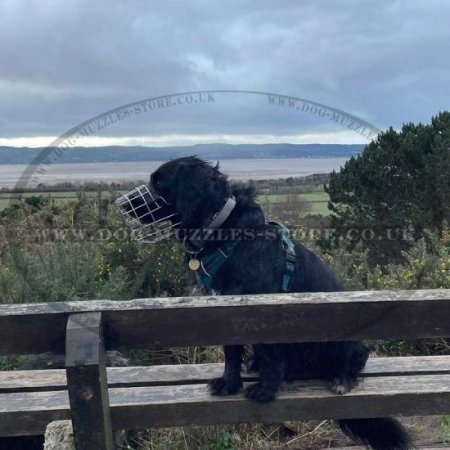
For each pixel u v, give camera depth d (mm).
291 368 2682
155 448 3057
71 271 4508
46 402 2482
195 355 4152
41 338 2037
